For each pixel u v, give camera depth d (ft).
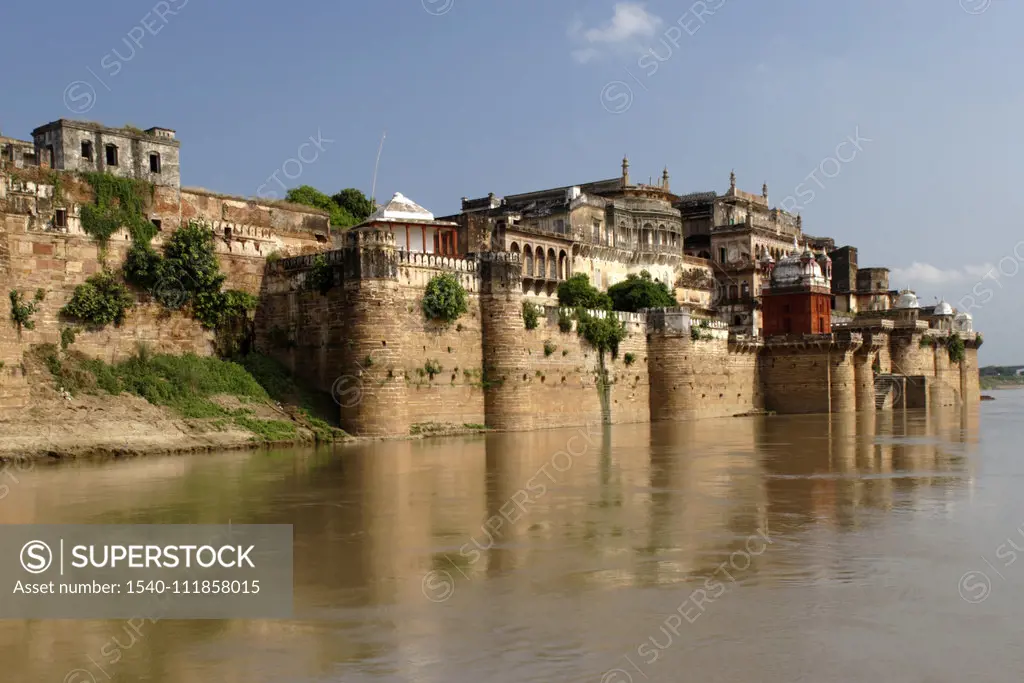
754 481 130.72
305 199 325.21
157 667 58.34
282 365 215.51
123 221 195.31
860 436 216.95
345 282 201.98
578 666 57.98
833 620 66.18
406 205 265.34
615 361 273.13
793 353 340.59
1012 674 57.11
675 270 372.38
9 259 163.53
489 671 57.31
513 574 77.97
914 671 57.41
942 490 122.42
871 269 498.69
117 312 189.88
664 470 143.64
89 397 172.24
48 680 56.54
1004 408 393.70
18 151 200.44
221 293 208.95
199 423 179.01
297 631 64.23
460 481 129.80
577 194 343.46
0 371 155.02
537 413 241.35
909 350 406.21
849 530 95.14
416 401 210.38
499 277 226.99
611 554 84.74
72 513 102.47
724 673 56.95
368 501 112.16
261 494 116.88
